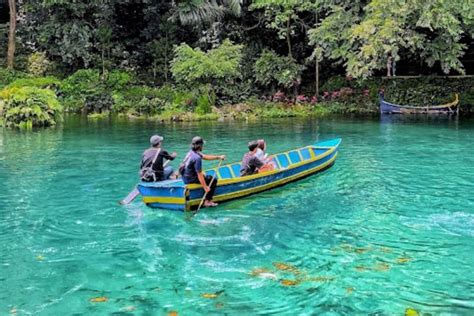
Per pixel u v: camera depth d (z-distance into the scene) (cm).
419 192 991
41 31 3075
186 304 544
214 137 1767
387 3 1948
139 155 1414
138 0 3175
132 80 2981
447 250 688
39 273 629
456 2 1934
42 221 836
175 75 2730
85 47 3023
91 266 651
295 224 809
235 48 2719
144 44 3262
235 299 554
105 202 945
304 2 2702
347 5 2338
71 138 1762
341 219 830
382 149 1487
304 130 1947
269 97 2794
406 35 2030
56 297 564
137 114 2569
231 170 1033
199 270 634
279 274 618
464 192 986
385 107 2577
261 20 2955
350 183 1070
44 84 2784
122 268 644
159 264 655
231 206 911
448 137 1712
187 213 866
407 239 732
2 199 967
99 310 533
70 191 1024
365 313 520
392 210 876
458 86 2675
